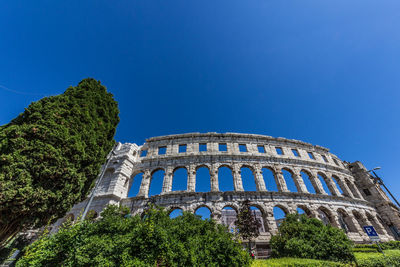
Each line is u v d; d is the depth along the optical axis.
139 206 25.69
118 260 7.91
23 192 11.82
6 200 11.27
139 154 33.91
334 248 14.21
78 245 8.30
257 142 35.00
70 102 16.78
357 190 35.50
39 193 12.64
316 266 11.16
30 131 13.12
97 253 7.89
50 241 8.38
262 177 29.38
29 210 12.54
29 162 12.47
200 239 10.39
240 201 25.70
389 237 28.89
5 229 12.59
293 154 35.41
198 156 31.17
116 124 22.62
